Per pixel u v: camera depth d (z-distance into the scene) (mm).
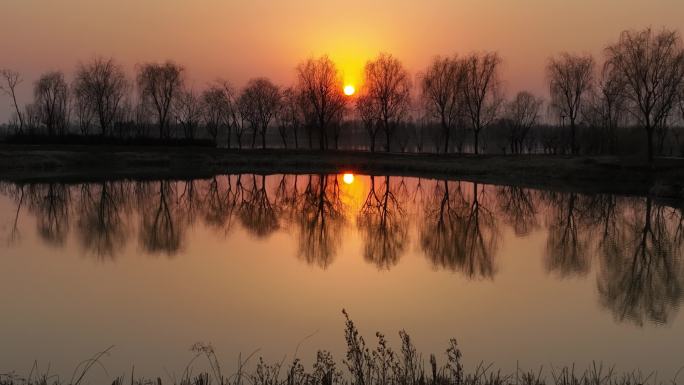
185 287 14547
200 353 10242
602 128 56719
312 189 40406
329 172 53875
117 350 10367
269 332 11367
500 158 55094
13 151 51312
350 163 57719
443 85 60219
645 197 33969
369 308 12953
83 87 63531
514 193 37000
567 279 15836
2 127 79875
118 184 41719
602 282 15461
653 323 12070
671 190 33281
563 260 18234
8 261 17188
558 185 40469
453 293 14352
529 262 17891
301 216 27938
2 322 11812
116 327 11562
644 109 41125
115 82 64938
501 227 24984
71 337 10984
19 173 45562
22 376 9141
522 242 21453
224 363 9781
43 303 13086
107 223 24859
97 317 12156
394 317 12328
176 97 69250
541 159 50469
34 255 18047
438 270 16766
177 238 21453
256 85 74500
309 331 11430
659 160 42219
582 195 35156
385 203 33062
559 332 11508
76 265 16781
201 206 31406
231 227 24297
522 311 12820
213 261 17531
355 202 33594
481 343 10859
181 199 34344
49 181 41688
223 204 32312
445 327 11750
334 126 73188
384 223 25938
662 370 9609
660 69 39781
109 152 55875
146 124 72688
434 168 52062
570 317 12492
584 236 22703
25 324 11695
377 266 17172
